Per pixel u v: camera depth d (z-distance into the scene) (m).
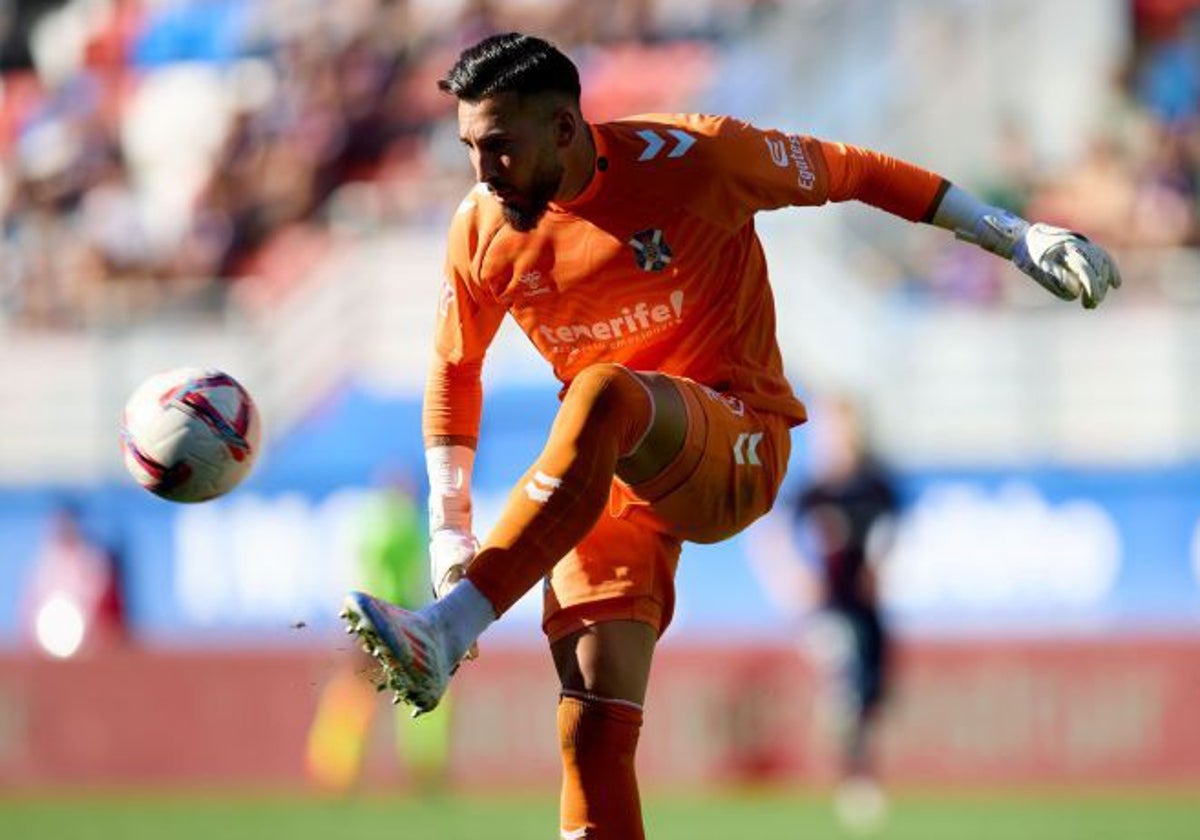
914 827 40.22
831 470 43.31
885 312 60.62
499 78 16.61
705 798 48.16
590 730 17.75
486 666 53.03
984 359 59.28
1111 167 63.66
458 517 18.97
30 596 65.62
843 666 42.94
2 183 77.69
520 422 61.28
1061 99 65.00
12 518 65.94
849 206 62.72
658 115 17.83
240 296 70.69
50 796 52.50
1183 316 58.50
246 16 80.31
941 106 65.50
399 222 68.62
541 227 17.62
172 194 76.25
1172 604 56.56
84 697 56.25
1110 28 65.12
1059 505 57.50
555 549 16.14
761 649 51.06
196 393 17.73
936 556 58.16
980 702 49.66
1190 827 39.16
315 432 65.06
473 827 41.69
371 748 53.47
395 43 77.06
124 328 67.81
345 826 42.44
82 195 76.94
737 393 18.14
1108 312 58.94
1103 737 49.09
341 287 66.44
